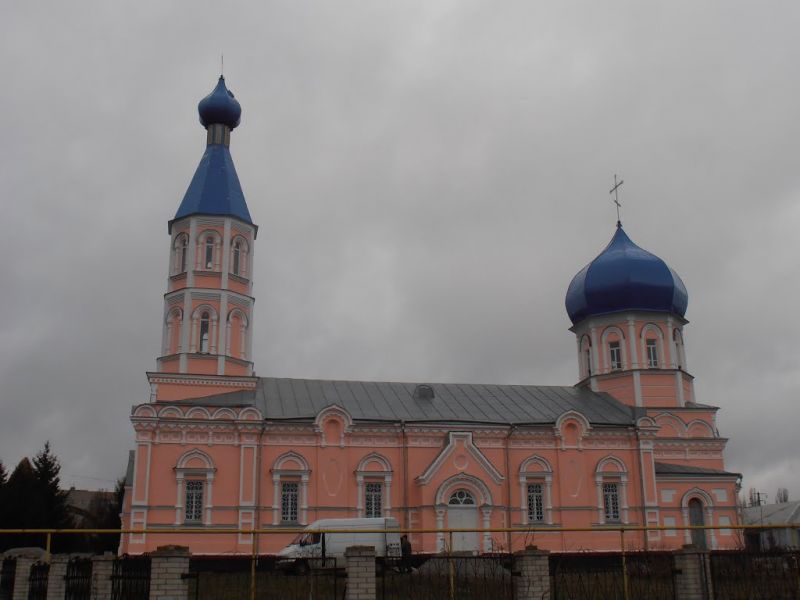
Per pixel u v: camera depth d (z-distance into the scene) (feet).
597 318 195.11
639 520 165.99
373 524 131.23
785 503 280.31
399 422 160.86
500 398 182.91
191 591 86.48
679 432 184.96
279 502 151.94
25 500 202.18
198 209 172.35
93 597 74.64
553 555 79.97
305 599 82.28
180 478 148.05
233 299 169.99
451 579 71.87
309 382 177.06
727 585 74.90
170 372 161.79
